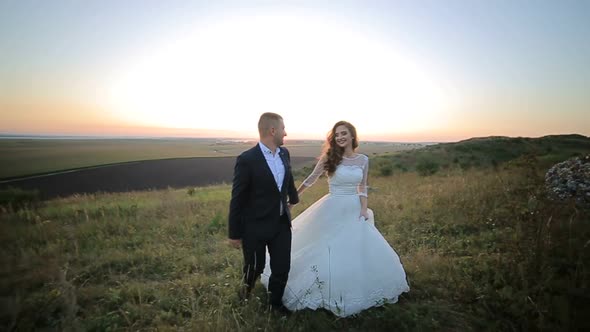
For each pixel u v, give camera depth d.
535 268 3.57
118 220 6.72
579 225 4.67
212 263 4.50
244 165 2.96
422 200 7.86
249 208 3.06
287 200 3.22
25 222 7.09
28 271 3.84
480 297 3.23
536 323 2.77
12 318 2.87
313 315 3.04
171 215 7.33
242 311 3.02
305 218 3.72
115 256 4.69
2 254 4.28
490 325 2.86
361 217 3.52
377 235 3.52
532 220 4.62
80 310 3.22
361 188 3.65
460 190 8.43
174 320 3.06
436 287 3.65
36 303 3.11
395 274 3.37
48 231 5.86
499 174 10.55
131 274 4.22
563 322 2.69
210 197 10.90
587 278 3.22
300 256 3.44
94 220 6.76
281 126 3.04
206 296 3.40
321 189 11.89
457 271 3.89
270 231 3.02
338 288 3.14
